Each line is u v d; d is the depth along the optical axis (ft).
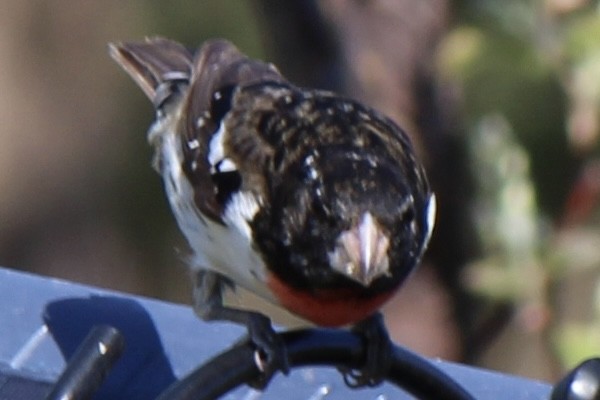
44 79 53.57
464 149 33.04
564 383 19.10
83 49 53.31
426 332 34.88
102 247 51.65
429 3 32.71
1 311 23.31
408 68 32.91
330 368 23.22
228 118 23.44
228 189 22.62
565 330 31.83
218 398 20.36
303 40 33.12
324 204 21.04
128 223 50.60
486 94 33.06
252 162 22.36
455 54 32.27
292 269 21.53
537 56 31.68
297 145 21.91
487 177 32.07
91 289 24.14
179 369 22.74
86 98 52.85
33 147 53.57
